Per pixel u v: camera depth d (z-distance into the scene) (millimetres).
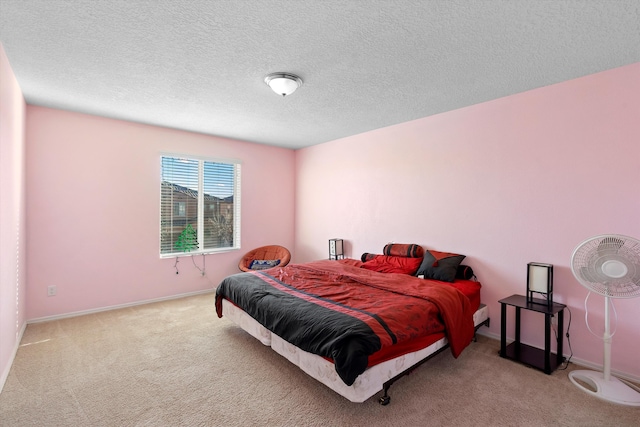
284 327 2223
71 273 3475
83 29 1841
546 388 2145
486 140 3049
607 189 2357
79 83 2643
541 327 2713
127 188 3822
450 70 2367
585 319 2463
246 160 4934
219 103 3129
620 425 1782
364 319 1967
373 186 4176
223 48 2061
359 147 4363
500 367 2430
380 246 4094
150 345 2789
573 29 1809
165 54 2143
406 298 2432
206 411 1896
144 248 3971
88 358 2539
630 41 1933
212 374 2314
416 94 2867
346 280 3049
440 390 2117
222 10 1657
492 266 3014
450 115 3334
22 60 2238
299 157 5484
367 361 1723
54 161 3352
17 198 2723
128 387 2141
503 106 2924
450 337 2283
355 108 3268
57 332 3039
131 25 1802
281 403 1974
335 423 1788
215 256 4625
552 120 2625
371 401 1993
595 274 2084
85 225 3553
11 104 2375
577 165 2498
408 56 2152
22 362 2461
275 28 1828
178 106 3229
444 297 2436
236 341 2889
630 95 2256
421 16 1702
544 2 1573
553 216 2629
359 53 2115
